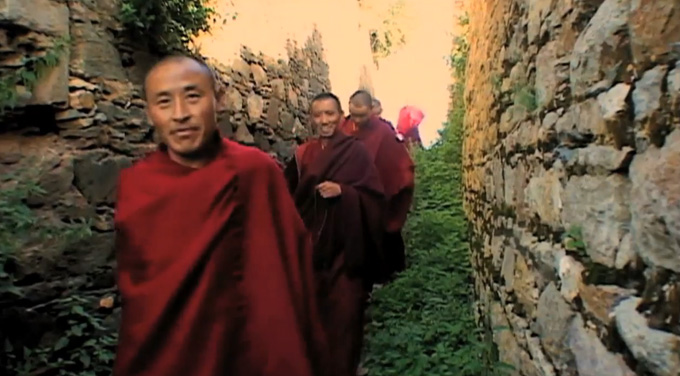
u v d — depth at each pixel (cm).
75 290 363
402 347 400
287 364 194
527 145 286
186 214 192
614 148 169
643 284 152
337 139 434
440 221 672
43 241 346
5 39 345
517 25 317
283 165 732
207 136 198
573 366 199
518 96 306
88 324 362
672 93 138
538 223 262
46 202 355
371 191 424
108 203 392
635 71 157
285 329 195
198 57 527
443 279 535
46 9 360
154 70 197
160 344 185
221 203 195
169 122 195
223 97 213
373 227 423
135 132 423
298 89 819
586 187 192
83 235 358
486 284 423
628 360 156
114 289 388
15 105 348
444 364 356
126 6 409
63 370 341
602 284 176
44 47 358
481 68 521
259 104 663
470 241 597
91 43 388
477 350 359
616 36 166
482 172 498
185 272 185
